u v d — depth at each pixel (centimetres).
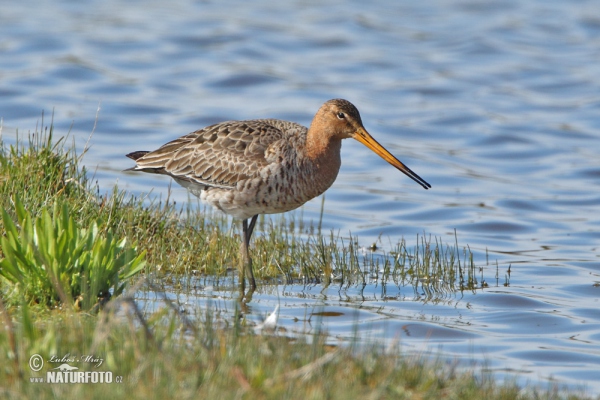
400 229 1745
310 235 1638
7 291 1028
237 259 1368
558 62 3120
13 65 2862
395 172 2205
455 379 846
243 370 784
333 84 2880
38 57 2945
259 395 736
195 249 1348
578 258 1563
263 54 3145
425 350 1029
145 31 3312
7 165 1323
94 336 826
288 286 1298
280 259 1394
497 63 3114
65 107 2508
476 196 2019
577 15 3638
